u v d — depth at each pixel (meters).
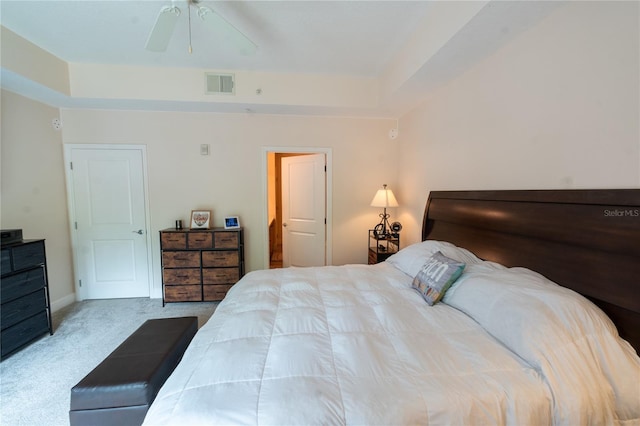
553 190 1.44
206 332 1.35
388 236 3.26
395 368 1.03
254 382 0.97
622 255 1.11
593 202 1.23
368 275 2.13
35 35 2.25
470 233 2.09
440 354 1.10
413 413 0.85
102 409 1.22
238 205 3.47
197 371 1.04
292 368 1.02
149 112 3.27
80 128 3.17
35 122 2.84
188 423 0.83
